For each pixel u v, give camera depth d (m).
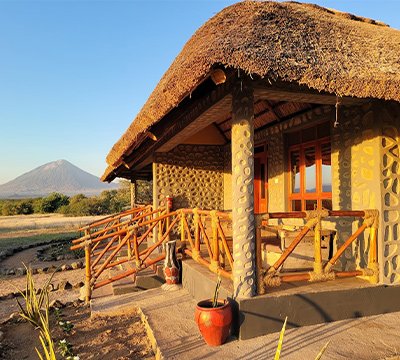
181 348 4.07
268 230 7.30
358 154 5.43
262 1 5.00
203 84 4.44
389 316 4.74
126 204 39.00
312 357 3.67
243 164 4.32
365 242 5.27
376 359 3.63
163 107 4.20
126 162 9.20
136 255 7.25
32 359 4.61
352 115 5.56
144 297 6.43
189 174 10.77
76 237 19.34
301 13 5.16
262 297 4.26
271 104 7.58
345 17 7.23
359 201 5.39
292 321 4.37
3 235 21.47
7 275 10.78
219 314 4.01
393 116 5.12
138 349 4.61
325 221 6.25
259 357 3.72
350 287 4.70
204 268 5.99
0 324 6.03
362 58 4.41
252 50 3.60
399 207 5.08
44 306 6.96
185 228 7.25
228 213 4.77
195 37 5.57
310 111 6.76
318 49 4.23
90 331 5.37
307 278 4.61
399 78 4.13
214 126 10.88
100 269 7.15
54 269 11.13
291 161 7.70
